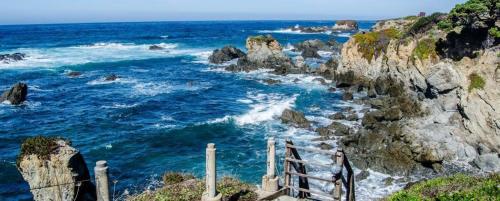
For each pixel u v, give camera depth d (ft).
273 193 36.78
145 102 127.54
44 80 160.66
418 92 113.09
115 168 76.74
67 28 614.75
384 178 69.97
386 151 76.18
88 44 306.35
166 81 167.12
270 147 36.99
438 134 84.84
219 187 40.55
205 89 150.20
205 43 336.08
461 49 99.14
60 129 99.66
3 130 98.37
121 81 164.96
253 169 75.97
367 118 96.78
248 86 155.94
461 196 32.12
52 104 124.36
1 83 150.82
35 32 471.21
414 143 79.61
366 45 146.30
